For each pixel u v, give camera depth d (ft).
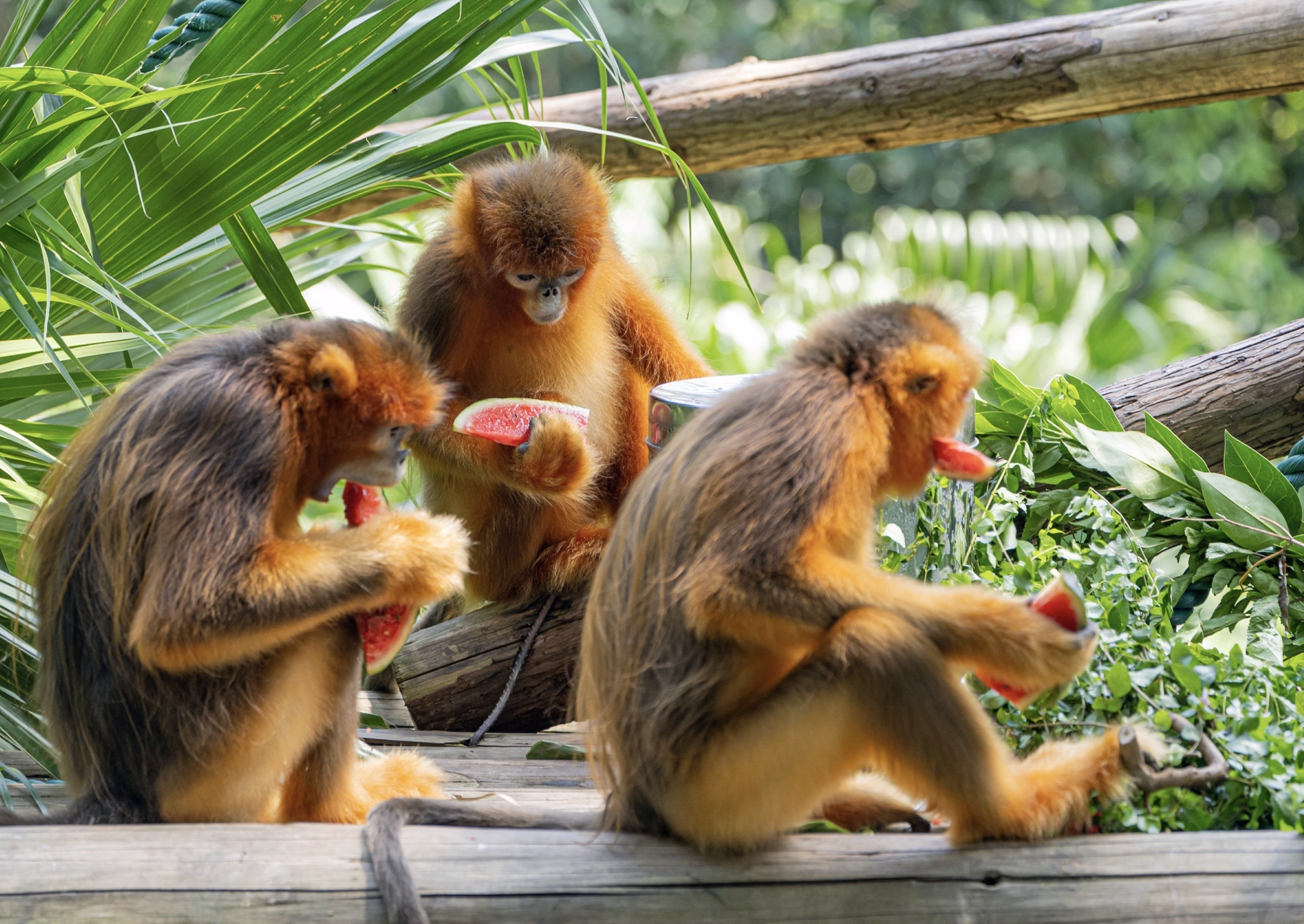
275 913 9.06
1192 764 10.99
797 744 9.45
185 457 9.91
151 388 10.44
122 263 14.64
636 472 17.33
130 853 9.27
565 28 16.12
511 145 16.49
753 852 9.87
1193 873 9.66
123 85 11.63
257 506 9.89
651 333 17.51
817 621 9.29
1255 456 15.30
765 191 53.11
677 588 9.48
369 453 10.73
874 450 9.84
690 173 15.03
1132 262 40.22
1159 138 48.34
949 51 20.83
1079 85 20.17
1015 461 16.46
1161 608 13.83
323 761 11.02
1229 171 48.62
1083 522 15.12
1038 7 49.70
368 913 9.12
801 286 33.65
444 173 17.61
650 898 9.42
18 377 14.29
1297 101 50.11
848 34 51.62
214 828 9.68
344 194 15.40
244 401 10.09
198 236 14.75
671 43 52.01
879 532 14.19
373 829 9.42
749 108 21.93
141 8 13.78
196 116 13.53
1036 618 9.48
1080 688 11.82
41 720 12.46
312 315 14.73
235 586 9.61
